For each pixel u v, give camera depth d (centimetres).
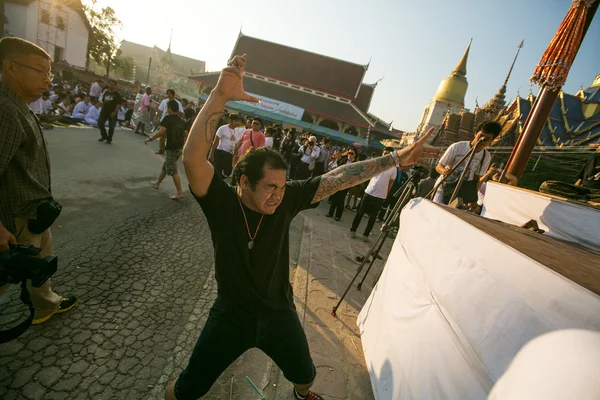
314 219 650
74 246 316
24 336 202
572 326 77
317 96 4281
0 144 144
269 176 126
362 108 4622
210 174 132
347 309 311
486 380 102
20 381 173
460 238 145
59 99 1204
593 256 163
